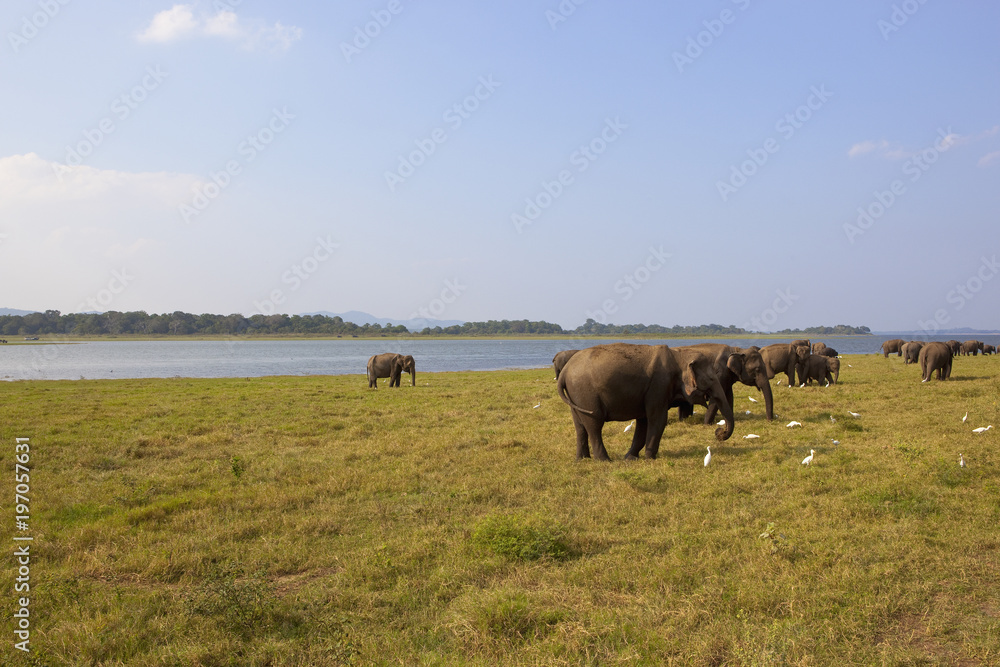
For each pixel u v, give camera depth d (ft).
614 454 41.27
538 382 103.65
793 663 14.51
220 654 16.06
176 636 16.99
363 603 18.75
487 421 56.49
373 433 50.96
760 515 26.37
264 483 34.45
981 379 85.56
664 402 39.55
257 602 18.28
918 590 18.54
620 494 29.76
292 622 17.88
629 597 18.54
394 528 26.30
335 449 44.16
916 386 77.10
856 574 19.47
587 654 15.29
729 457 37.78
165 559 22.47
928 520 24.90
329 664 15.37
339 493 32.42
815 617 17.03
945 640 15.97
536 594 18.81
